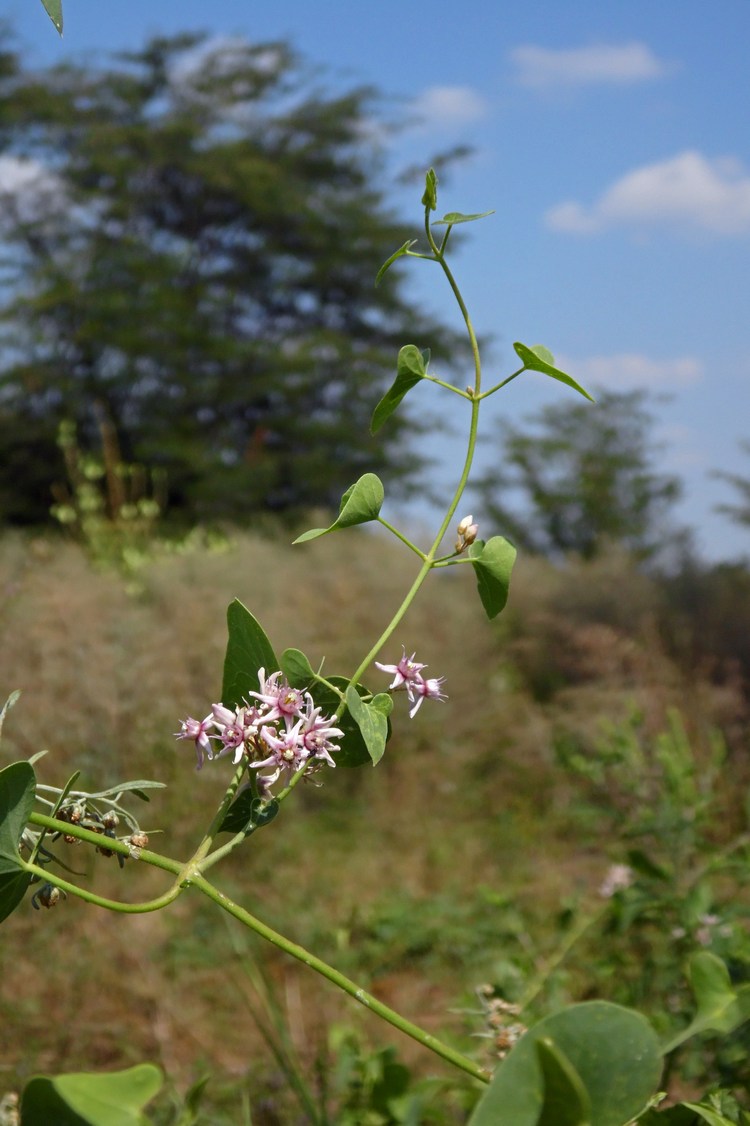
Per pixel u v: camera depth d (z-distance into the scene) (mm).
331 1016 3057
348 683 956
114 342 20406
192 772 5219
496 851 5207
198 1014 3102
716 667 7496
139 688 5660
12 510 19609
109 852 826
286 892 4418
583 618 8461
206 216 23656
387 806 5941
